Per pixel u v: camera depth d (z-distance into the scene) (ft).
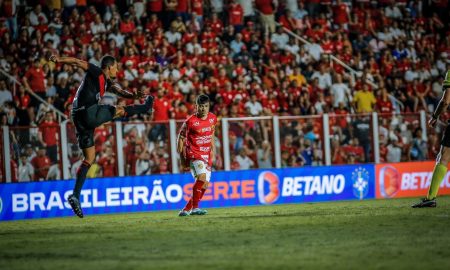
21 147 58.54
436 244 30.07
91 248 31.65
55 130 59.47
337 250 28.94
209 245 31.42
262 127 64.64
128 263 26.89
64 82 73.87
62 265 26.94
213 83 78.18
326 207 54.75
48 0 81.61
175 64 78.79
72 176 59.82
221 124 63.21
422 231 34.53
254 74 82.38
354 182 66.69
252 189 62.85
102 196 58.44
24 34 77.00
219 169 63.05
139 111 43.50
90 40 79.51
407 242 30.86
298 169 64.64
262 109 77.20
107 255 29.22
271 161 64.90
